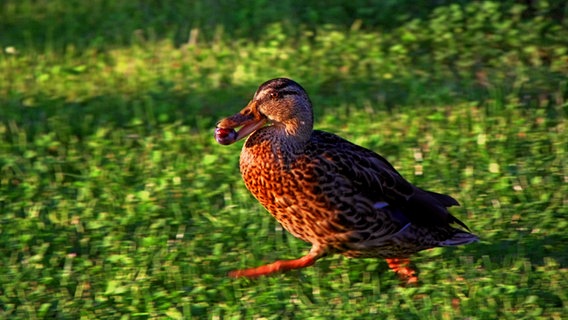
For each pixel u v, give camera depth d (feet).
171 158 43.24
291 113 30.86
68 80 53.72
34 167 42.70
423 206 32.14
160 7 64.03
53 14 65.21
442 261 33.71
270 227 36.76
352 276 33.06
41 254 35.24
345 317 30.12
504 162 40.83
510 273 32.27
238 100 49.57
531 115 45.19
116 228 37.11
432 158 41.32
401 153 42.29
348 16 58.08
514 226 35.86
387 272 33.27
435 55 52.65
